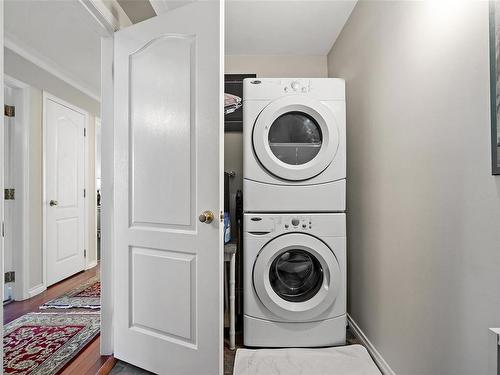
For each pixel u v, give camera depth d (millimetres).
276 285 2047
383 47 1759
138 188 1755
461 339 1147
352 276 2305
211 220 1516
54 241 3381
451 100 1189
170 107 1646
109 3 1769
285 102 1974
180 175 1614
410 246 1488
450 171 1201
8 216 2898
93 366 1762
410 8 1473
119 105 1810
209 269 1529
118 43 1820
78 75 3643
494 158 968
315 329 1979
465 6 1109
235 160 2896
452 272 1195
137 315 1767
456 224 1170
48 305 2770
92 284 3402
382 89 1777
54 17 2441
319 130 2035
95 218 4234
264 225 1965
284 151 2031
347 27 2381
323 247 1956
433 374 1317
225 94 2916
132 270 1791
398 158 1598
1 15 1001
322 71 2977
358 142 2166
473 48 1075
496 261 984
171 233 1630
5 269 2867
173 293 1635
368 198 1995
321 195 1996
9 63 2783
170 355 1638
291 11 2268
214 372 1514
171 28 1633
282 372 1728
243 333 2115
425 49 1354
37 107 3135
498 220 977
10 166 2930
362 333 2090
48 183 3289
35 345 2021
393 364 1662
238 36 2625
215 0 1522
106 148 1867
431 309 1327
